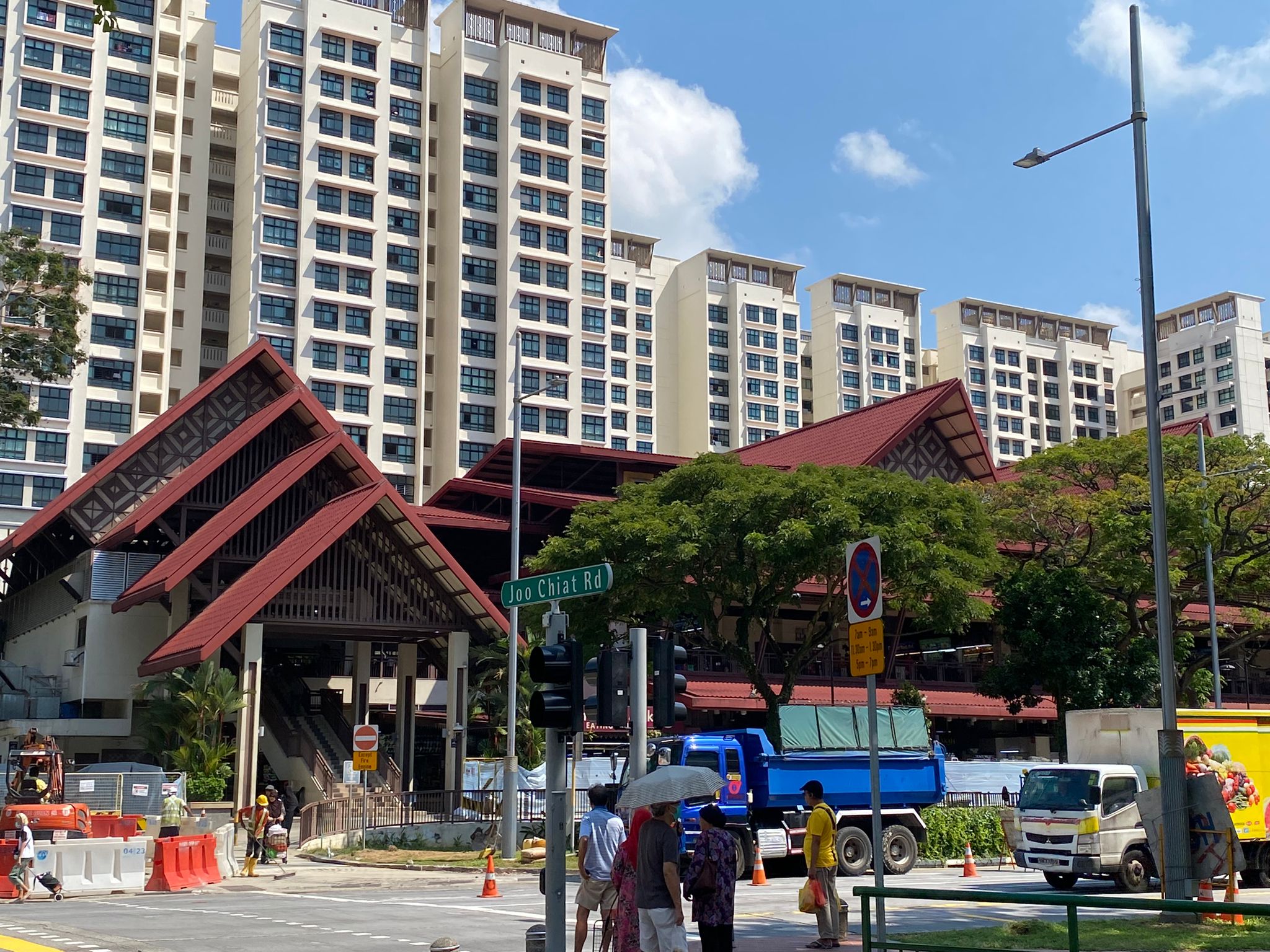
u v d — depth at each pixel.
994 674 47.53
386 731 60.72
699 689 51.38
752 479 40.06
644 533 37.91
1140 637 47.62
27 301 46.00
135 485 49.84
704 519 38.44
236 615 38.69
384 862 33.09
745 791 27.77
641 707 13.41
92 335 80.88
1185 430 64.06
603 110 107.12
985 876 28.67
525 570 44.31
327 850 36.00
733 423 128.75
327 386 89.94
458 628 44.38
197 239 90.00
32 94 81.19
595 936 15.68
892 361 142.62
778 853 27.89
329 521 41.22
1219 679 41.44
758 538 36.97
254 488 46.44
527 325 97.81
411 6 100.94
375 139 94.38
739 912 20.77
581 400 100.50
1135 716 26.00
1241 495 45.69
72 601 49.91
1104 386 157.88
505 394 96.38
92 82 83.25
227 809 38.53
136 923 19.92
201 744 39.16
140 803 35.56
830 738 30.03
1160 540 19.16
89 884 26.73
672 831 12.00
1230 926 16.95
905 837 28.59
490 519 56.44
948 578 37.69
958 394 60.66
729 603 46.69
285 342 88.88
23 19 81.50
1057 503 48.12
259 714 40.81
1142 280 19.81
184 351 87.62
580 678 13.09
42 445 77.38
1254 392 150.50
